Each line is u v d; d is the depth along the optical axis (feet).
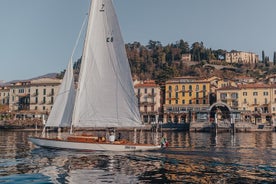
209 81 444.14
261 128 358.02
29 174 86.28
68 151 128.98
